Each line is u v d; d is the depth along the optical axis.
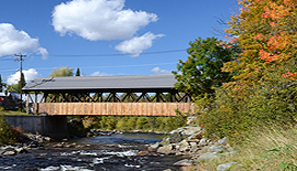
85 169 13.39
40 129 29.12
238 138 10.34
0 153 18.41
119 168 13.36
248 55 9.99
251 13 10.05
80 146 23.58
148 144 25.09
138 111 27.09
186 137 18.91
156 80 27.42
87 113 28.88
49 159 16.47
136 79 28.33
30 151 19.98
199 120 18.78
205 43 24.41
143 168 12.75
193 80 24.33
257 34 9.24
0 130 22.09
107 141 28.59
